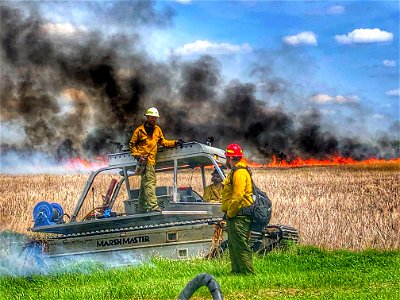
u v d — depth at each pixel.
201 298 11.29
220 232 15.31
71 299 11.49
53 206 17.61
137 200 16.91
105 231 16.38
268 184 36.47
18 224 24.03
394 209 24.08
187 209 16.61
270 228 16.52
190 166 17.72
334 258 16.12
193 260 15.28
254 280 12.55
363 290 11.74
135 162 17.02
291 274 13.34
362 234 19.58
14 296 11.82
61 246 16.55
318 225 20.30
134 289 11.78
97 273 13.99
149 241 16.17
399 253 17.36
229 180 13.56
